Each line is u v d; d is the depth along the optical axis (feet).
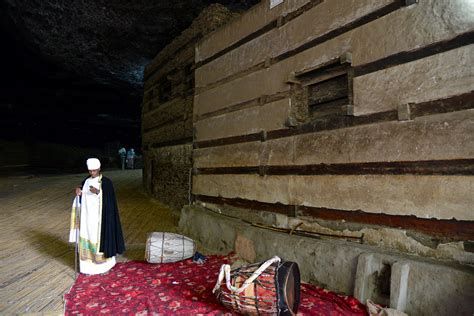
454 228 11.56
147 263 18.39
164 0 34.22
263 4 20.36
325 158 15.96
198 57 27.04
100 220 16.40
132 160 83.66
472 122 11.10
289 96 18.16
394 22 13.38
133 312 12.36
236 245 19.69
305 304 13.03
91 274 16.39
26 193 40.96
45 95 65.05
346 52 15.02
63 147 85.56
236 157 22.03
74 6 36.70
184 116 30.22
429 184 12.12
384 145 13.51
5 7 40.34
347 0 15.29
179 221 26.45
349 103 14.92
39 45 45.06
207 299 13.58
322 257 14.73
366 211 14.17
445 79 11.79
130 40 41.91
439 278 11.03
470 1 11.30
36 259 18.79
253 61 20.94
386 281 12.47
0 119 73.26
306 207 17.03
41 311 12.47
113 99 68.95
